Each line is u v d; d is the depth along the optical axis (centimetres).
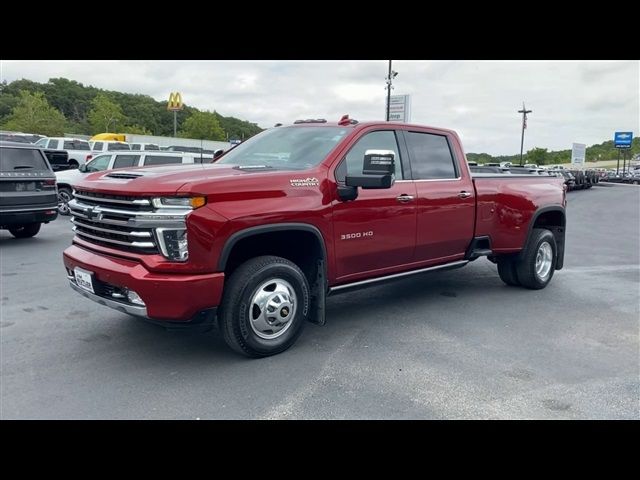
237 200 408
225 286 421
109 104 8119
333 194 470
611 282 775
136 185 396
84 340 486
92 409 354
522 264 693
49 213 1032
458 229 598
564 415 355
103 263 413
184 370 419
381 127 533
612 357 464
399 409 359
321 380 404
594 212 2092
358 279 513
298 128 557
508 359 455
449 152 605
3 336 495
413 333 520
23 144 1010
